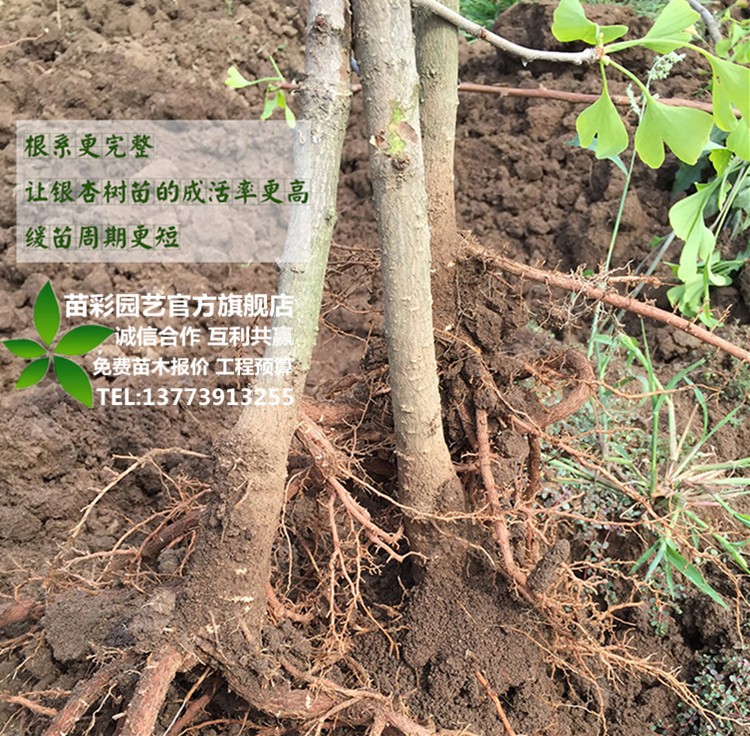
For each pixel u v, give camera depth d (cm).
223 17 275
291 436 121
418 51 130
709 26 236
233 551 119
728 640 157
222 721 130
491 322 143
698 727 150
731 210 226
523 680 135
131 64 256
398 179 116
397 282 122
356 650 139
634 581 151
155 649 118
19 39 264
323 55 111
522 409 145
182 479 154
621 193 235
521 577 130
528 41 263
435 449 134
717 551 170
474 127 263
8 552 170
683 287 206
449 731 125
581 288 152
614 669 156
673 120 126
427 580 140
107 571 149
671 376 205
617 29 127
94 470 188
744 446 192
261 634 124
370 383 146
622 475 178
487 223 245
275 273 231
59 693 126
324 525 150
